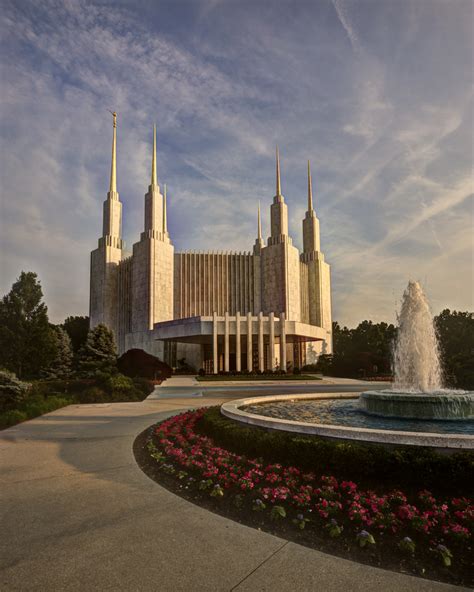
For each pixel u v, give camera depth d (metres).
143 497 6.34
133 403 20.53
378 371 54.56
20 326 32.47
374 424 10.20
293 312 73.62
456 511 5.19
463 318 50.72
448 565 4.25
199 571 4.11
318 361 66.88
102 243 77.75
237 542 4.79
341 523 5.26
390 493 5.90
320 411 12.48
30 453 9.31
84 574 4.04
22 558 4.37
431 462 6.02
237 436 8.55
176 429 10.99
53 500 6.20
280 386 35.56
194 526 5.24
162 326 60.22
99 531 5.07
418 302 16.41
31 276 33.88
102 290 75.56
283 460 7.42
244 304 74.75
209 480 6.69
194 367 67.81
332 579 3.99
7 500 6.20
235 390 30.34
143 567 4.18
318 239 84.94
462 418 10.88
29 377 37.28
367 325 74.19
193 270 74.31
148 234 69.69
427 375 15.96
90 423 13.73
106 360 42.72
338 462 6.68
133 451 9.54
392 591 3.80
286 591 3.76
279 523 5.36
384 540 4.83
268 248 75.00
